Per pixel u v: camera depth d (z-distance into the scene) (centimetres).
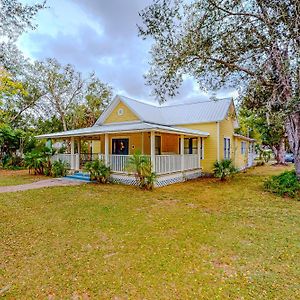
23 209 732
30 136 2194
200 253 430
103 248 453
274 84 924
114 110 1716
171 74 990
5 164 2097
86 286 329
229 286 328
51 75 2600
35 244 472
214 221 617
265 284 332
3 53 959
